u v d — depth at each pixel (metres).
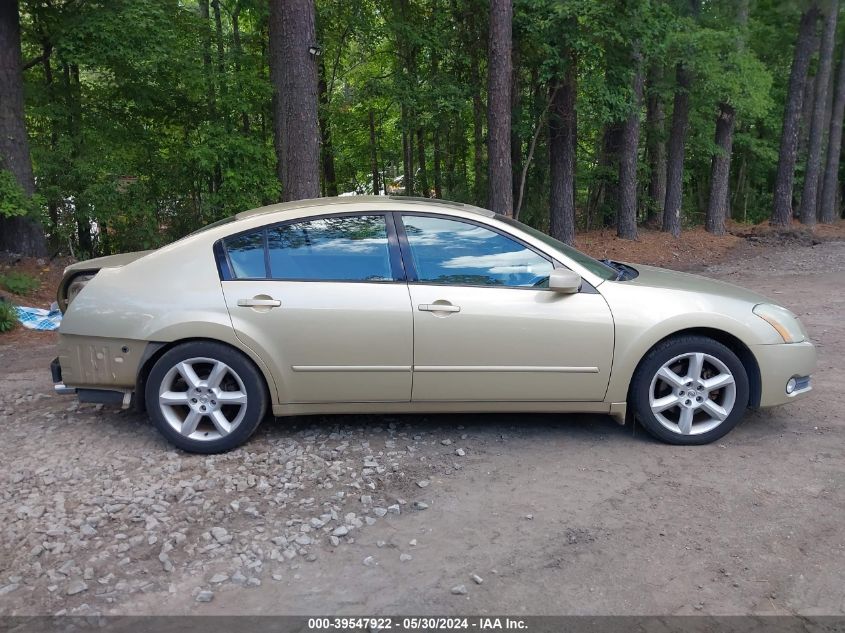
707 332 4.41
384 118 20.05
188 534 3.31
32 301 10.11
